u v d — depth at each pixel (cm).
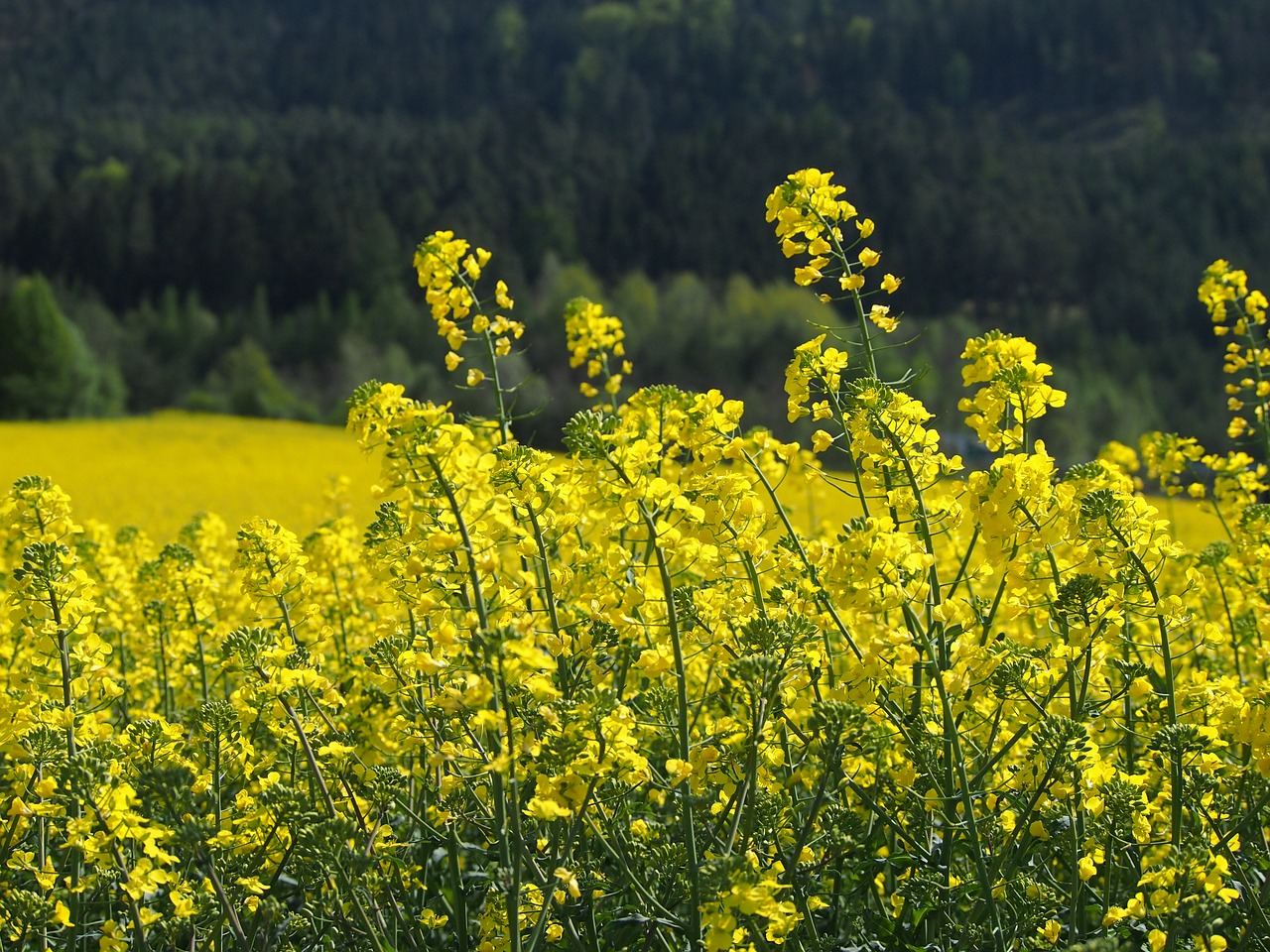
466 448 398
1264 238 8888
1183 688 475
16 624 476
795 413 507
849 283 507
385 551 460
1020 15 16700
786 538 545
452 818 445
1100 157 11231
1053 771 417
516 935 378
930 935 464
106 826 402
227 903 412
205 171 11025
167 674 711
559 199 10681
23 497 474
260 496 2550
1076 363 7500
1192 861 396
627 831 477
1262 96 14912
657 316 7675
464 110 18800
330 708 511
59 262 10644
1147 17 15962
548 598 449
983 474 446
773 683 409
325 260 10125
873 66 17100
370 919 441
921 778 463
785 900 410
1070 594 440
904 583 438
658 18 18212
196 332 9225
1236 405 764
